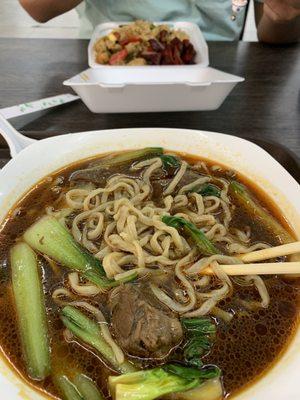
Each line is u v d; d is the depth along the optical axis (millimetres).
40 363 158
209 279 187
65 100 321
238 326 172
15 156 220
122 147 247
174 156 246
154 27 411
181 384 149
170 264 190
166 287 180
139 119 314
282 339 167
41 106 310
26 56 385
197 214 216
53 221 204
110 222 213
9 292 182
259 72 378
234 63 390
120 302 170
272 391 146
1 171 211
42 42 408
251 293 183
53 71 367
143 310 163
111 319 173
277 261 193
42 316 173
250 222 215
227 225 213
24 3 458
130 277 181
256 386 151
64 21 694
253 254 190
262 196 224
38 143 230
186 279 183
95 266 190
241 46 419
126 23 439
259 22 466
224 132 301
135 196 224
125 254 196
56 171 234
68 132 292
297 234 202
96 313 173
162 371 152
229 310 177
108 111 307
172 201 221
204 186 231
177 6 466
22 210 214
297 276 186
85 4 490
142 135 248
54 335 168
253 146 237
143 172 239
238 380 155
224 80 284
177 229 204
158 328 160
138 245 191
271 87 357
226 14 470
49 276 188
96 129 302
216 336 168
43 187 226
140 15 466
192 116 319
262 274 184
